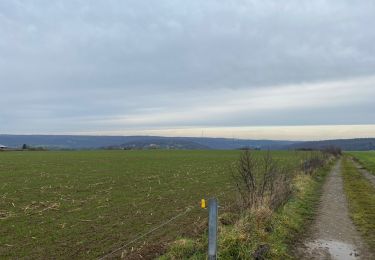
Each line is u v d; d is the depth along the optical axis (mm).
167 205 19938
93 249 12039
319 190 25562
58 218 16734
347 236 13180
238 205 14492
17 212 18141
